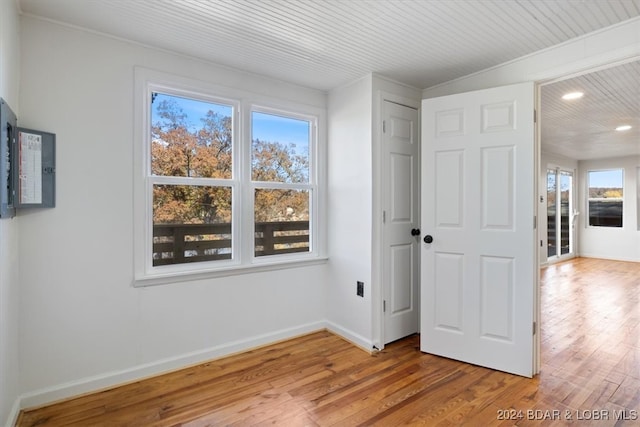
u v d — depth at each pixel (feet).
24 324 6.22
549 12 6.03
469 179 8.18
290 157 10.05
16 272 5.96
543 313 11.92
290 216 10.08
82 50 6.74
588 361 8.18
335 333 10.14
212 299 8.42
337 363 8.19
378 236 9.02
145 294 7.50
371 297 8.91
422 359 8.41
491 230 7.91
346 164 9.76
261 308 9.25
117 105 7.13
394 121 9.35
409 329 9.82
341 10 6.05
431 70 8.67
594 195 24.76
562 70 7.17
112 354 7.11
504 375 7.57
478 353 8.05
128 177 7.28
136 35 7.04
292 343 9.43
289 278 9.78
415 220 9.91
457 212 8.36
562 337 9.69
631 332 10.07
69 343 6.65
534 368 7.52
